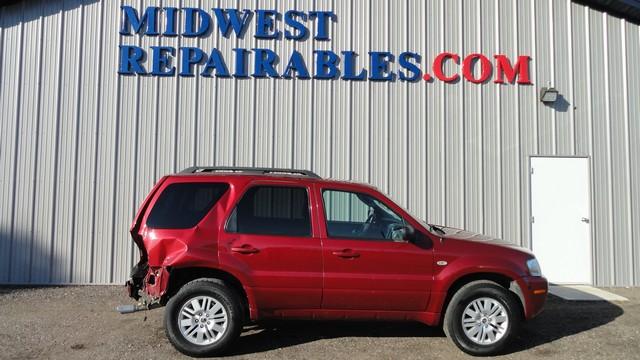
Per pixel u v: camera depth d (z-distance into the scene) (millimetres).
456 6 9086
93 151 8555
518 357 5250
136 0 8797
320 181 5551
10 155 8461
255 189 5426
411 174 8898
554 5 9148
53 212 8422
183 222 5254
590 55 9125
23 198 8414
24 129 8516
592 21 9172
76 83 8625
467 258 5363
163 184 5426
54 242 8391
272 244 5219
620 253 8898
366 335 5871
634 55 9164
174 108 8688
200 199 5371
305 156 8805
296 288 5199
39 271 8336
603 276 8844
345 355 5191
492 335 5277
